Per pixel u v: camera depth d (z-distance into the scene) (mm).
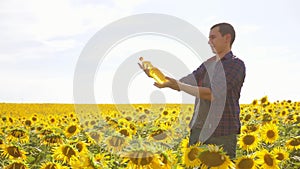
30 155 7172
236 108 6020
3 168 5418
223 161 4383
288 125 13852
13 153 6246
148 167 4180
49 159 6543
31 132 11031
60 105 47438
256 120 15875
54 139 8070
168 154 4465
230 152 6043
